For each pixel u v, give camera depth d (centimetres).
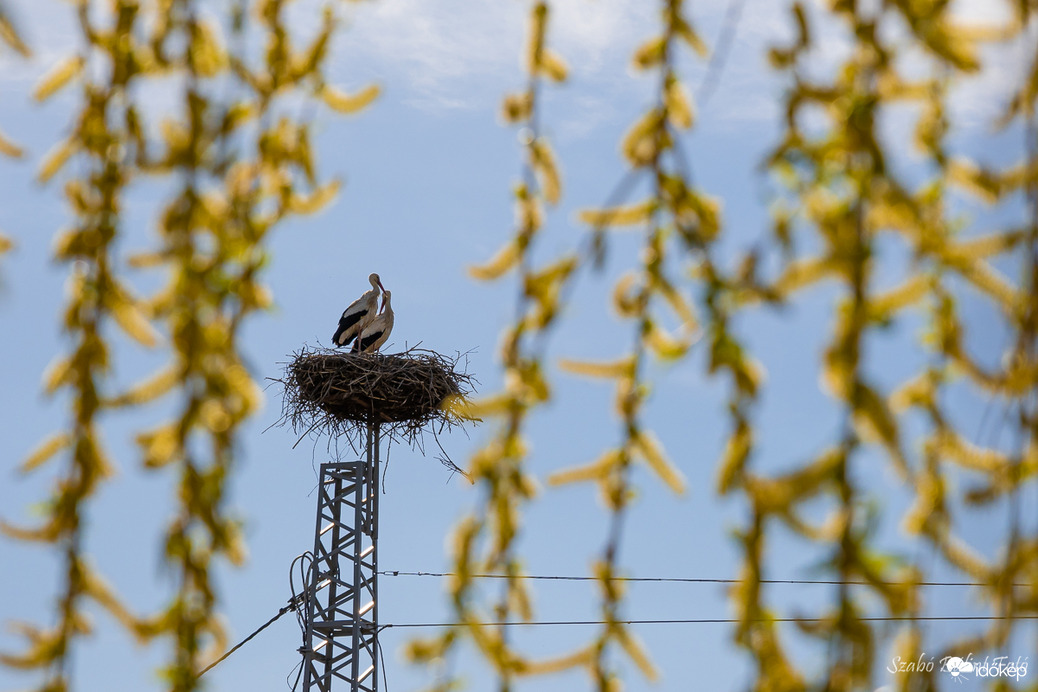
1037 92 538
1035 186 528
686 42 602
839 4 534
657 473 561
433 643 550
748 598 473
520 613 560
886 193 501
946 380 514
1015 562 485
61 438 579
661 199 571
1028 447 502
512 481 565
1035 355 509
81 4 623
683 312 559
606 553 556
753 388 502
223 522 561
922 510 499
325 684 2520
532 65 636
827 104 520
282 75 615
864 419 472
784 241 495
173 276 590
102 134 609
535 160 624
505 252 607
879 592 464
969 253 511
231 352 580
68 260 595
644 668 545
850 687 464
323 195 611
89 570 569
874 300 491
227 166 598
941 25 529
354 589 2575
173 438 569
